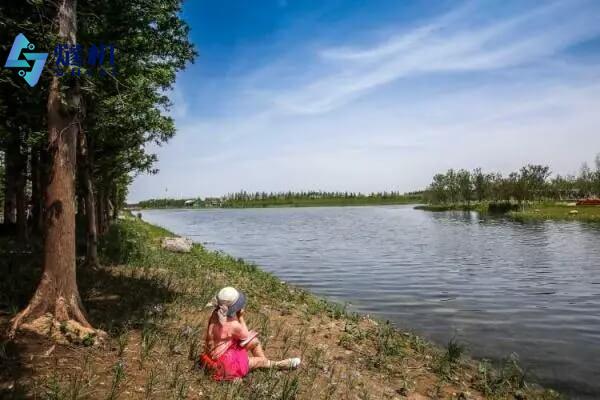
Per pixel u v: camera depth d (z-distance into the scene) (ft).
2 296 30.19
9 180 74.08
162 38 51.72
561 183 314.14
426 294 57.36
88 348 23.61
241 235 171.22
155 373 21.56
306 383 23.25
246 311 38.96
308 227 214.48
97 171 75.61
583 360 33.01
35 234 72.54
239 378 21.65
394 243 126.21
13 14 34.22
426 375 28.40
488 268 78.43
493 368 31.24
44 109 42.88
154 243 86.99
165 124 56.08
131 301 35.14
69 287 25.82
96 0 43.62
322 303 48.14
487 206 304.09
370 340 35.17
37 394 17.94
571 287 60.85
